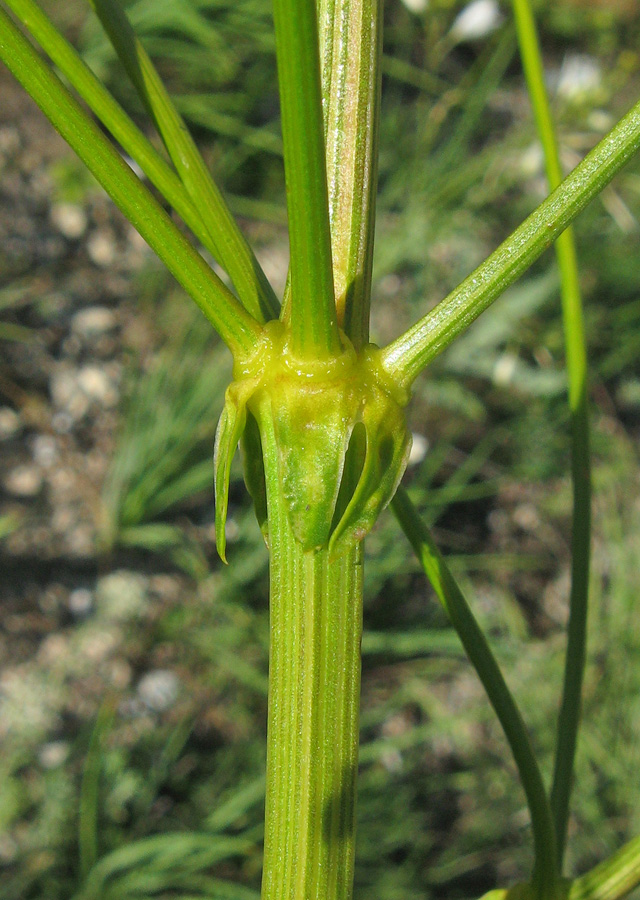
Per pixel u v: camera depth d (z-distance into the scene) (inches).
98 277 12.4
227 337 3.0
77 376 12.0
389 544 10.9
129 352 12.1
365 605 11.2
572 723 3.9
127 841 9.9
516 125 14.0
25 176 12.5
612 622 11.6
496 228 13.0
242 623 10.9
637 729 11.1
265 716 10.9
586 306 12.6
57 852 9.8
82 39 12.1
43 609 11.0
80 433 11.8
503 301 11.8
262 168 12.6
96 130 2.9
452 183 11.6
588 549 3.9
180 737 10.5
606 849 10.8
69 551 11.3
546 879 3.6
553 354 12.5
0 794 10.0
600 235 12.8
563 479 12.6
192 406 10.9
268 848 3.2
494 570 12.1
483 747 11.4
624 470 12.5
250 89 12.8
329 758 3.2
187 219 3.1
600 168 2.9
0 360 11.8
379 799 10.7
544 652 11.6
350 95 3.2
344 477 3.0
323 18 3.2
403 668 11.3
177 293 12.2
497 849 10.9
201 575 10.8
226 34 12.6
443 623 11.2
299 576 3.1
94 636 11.0
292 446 3.0
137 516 10.9
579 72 12.1
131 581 11.2
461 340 11.8
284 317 3.1
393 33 13.5
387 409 3.0
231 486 11.6
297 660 3.1
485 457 11.8
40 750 10.3
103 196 12.7
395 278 12.6
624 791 10.9
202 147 12.5
